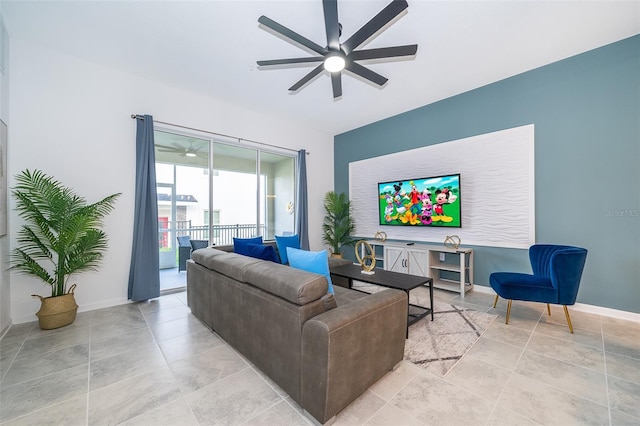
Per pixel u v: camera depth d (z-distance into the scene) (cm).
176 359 195
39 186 246
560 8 217
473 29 242
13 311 255
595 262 276
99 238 273
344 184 548
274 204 501
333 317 136
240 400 152
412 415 140
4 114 242
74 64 287
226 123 407
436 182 392
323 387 128
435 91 368
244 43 265
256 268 183
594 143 275
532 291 244
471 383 166
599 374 174
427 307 297
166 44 266
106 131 306
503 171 337
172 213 460
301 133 511
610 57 264
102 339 226
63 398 153
